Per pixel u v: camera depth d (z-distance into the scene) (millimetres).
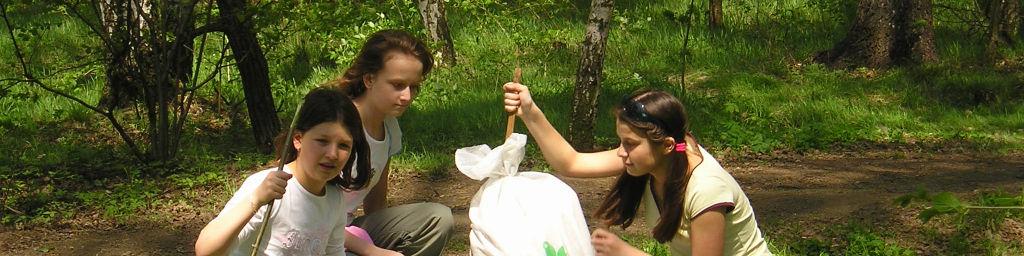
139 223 7906
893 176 9875
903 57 16234
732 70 15859
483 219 4441
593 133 10523
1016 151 11812
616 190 4246
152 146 10086
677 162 3910
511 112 4449
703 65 16125
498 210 4410
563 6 18078
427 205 4863
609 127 12062
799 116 13469
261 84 10531
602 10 10367
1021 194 8625
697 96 14102
